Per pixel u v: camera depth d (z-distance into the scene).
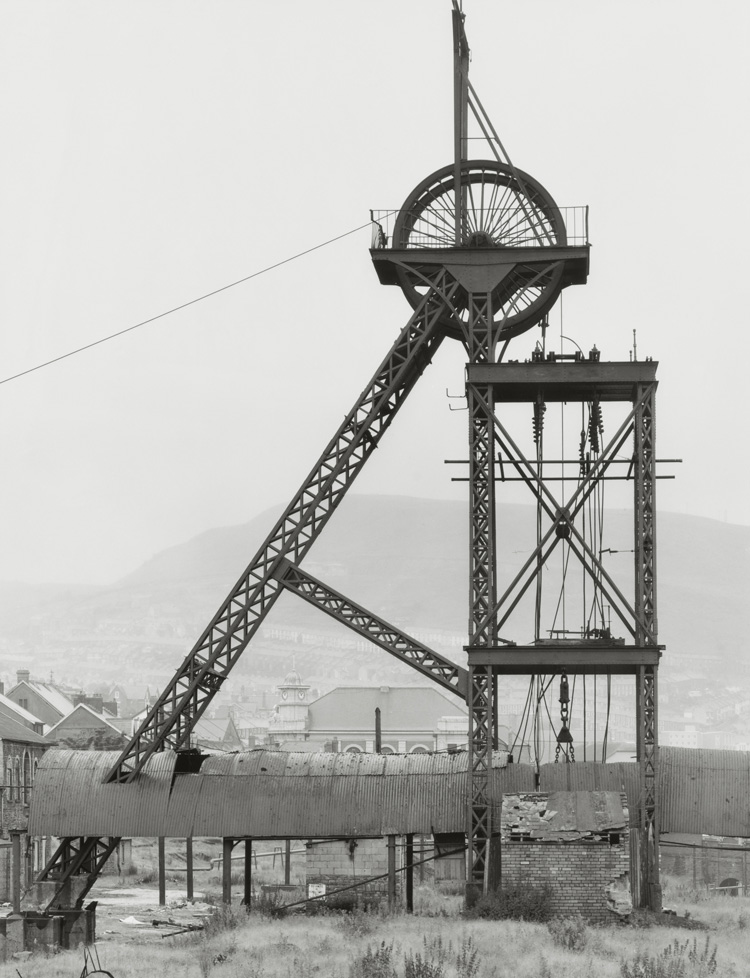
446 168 41.94
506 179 42.12
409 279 41.34
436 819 40.22
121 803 41.09
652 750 37.88
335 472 41.72
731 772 39.31
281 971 28.02
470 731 38.53
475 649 38.19
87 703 141.12
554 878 36.00
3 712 84.06
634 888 38.03
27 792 79.81
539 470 39.47
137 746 41.56
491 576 38.50
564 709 41.22
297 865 94.75
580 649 37.88
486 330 40.38
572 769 39.22
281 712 151.62
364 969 26.61
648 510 38.25
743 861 81.69
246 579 41.56
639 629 37.97
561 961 27.66
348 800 40.78
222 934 36.41
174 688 41.59
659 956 28.12
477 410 39.16
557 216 41.12
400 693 142.25
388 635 40.47
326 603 41.09
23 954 35.22
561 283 41.41
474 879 38.19
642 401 38.59
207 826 40.81
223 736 171.00
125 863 90.44
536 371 39.06
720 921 39.84
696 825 38.81
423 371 43.12
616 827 35.91
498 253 40.69
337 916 41.84
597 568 41.06
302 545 41.62
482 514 38.72
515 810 36.59
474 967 26.66
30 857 76.25
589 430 41.59
